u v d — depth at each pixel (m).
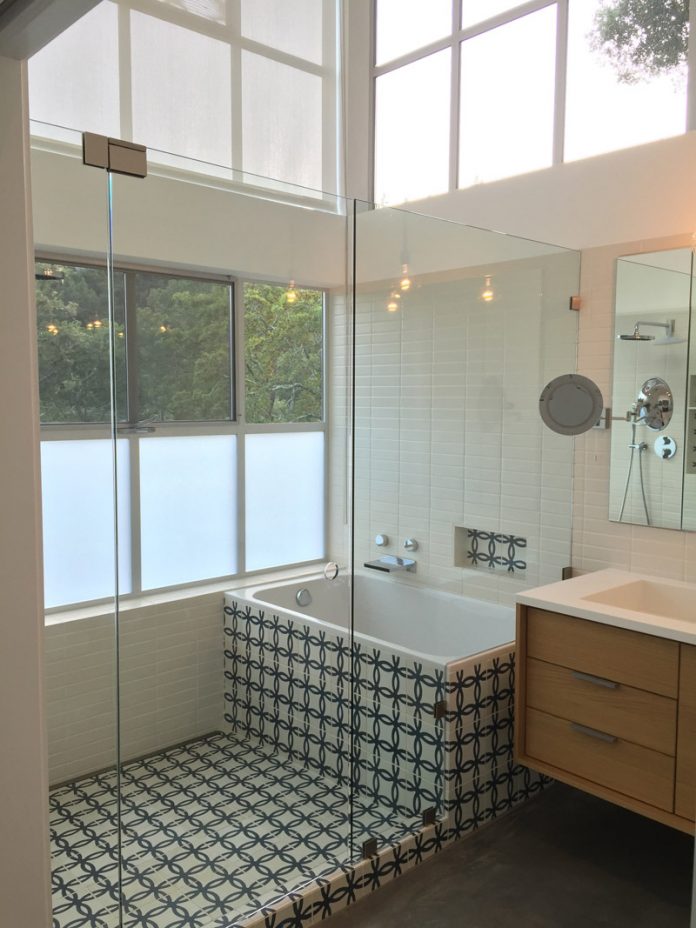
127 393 2.48
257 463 2.92
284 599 2.87
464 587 3.20
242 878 2.17
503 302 3.07
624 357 2.82
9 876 1.26
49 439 2.29
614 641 2.25
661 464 2.74
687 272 2.62
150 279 2.53
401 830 2.45
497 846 2.52
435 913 2.20
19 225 1.20
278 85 3.83
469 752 2.56
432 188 3.69
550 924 2.14
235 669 2.64
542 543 3.07
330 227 3.21
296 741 2.68
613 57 2.94
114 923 1.97
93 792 2.34
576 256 2.94
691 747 2.09
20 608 1.24
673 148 2.67
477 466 3.20
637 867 2.39
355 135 4.02
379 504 3.27
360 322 3.29
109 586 2.41
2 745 1.23
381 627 2.73
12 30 1.07
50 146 2.25
